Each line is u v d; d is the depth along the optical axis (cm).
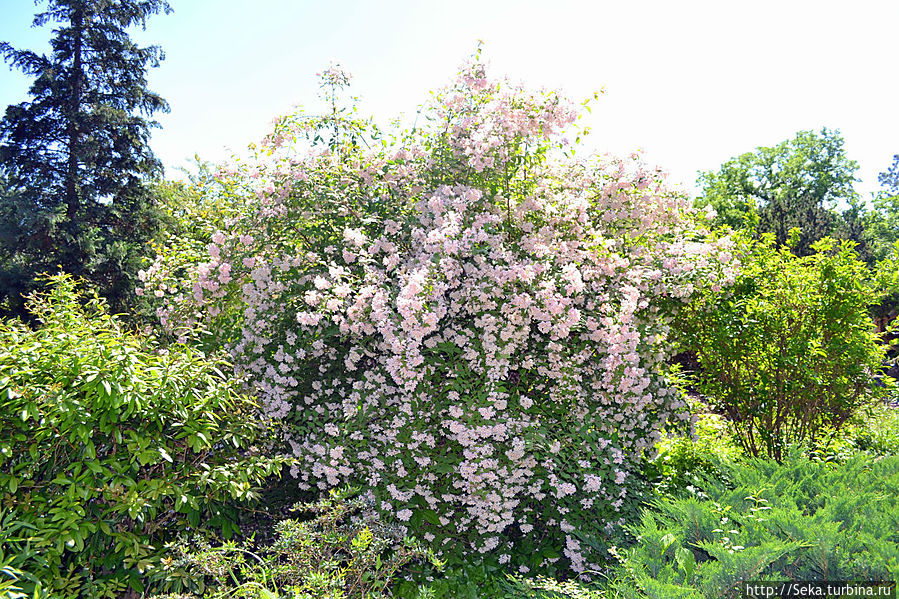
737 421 625
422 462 424
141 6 1755
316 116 571
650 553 317
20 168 1595
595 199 569
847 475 390
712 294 582
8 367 323
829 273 586
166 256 566
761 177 2902
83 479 316
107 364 329
